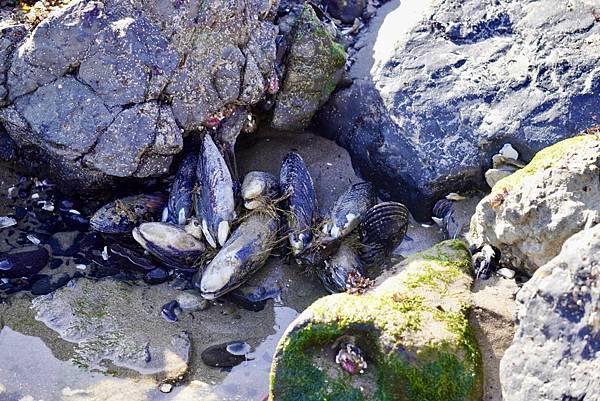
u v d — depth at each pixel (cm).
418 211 169
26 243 166
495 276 156
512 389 144
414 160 167
